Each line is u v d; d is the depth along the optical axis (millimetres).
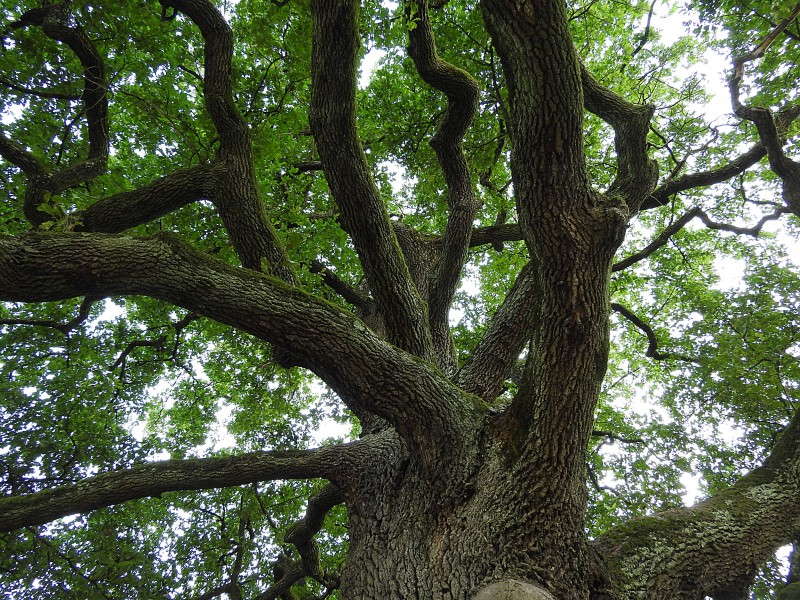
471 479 3078
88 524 7672
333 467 3869
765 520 3143
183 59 6324
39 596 6719
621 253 9914
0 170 5926
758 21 5816
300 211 6559
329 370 3082
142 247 2727
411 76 7762
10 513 3326
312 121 3834
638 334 10289
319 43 3438
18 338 7527
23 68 5062
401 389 3145
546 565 2590
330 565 8734
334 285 7094
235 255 6906
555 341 2762
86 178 4676
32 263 2381
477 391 4387
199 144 6273
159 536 8586
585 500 2939
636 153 4281
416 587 2803
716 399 8117
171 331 7773
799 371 7340
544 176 2521
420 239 6977
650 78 7934
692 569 2885
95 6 5023
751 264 9023
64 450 7656
